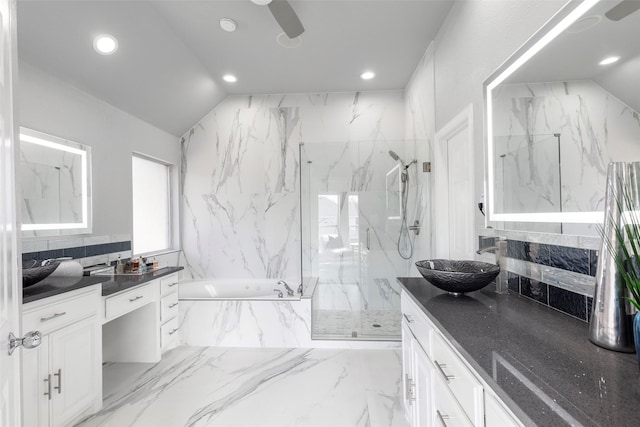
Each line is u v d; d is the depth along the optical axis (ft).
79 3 6.10
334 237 10.77
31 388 4.63
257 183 12.62
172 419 5.77
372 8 7.23
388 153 10.71
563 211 3.62
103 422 5.69
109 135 8.73
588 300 3.34
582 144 3.30
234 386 6.89
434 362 3.81
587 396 2.01
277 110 12.55
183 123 11.98
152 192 11.77
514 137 4.54
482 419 2.55
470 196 6.44
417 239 10.29
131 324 8.06
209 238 12.69
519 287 4.58
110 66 7.68
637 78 2.68
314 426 5.56
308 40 8.56
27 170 6.43
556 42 3.63
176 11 7.29
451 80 7.20
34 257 6.54
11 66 2.78
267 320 9.05
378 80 11.27
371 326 9.70
